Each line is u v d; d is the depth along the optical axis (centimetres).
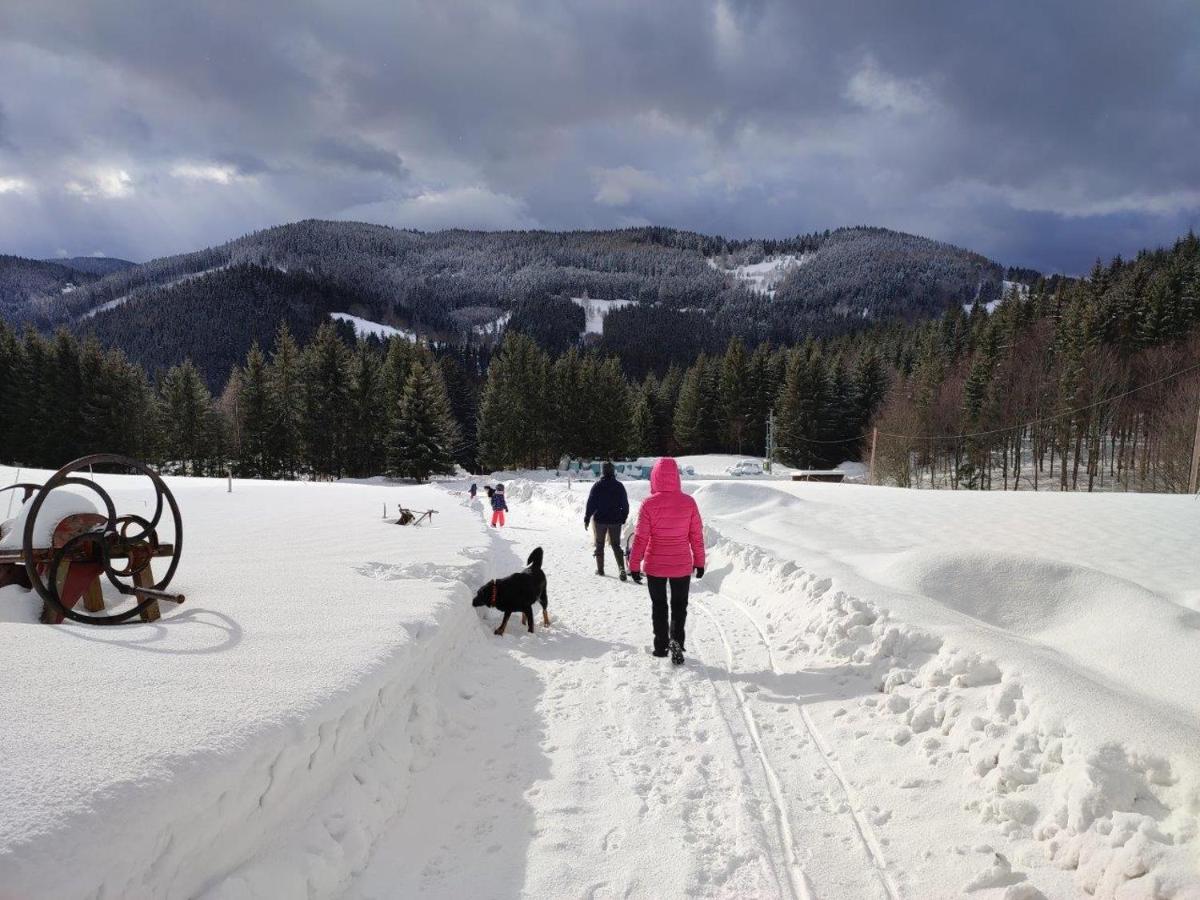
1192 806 254
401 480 5275
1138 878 234
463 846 287
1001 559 624
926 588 612
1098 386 4559
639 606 732
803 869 274
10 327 6025
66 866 166
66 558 392
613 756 370
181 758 218
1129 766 281
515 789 335
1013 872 262
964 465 5316
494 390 6178
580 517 1738
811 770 355
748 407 7844
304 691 292
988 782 312
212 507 1333
